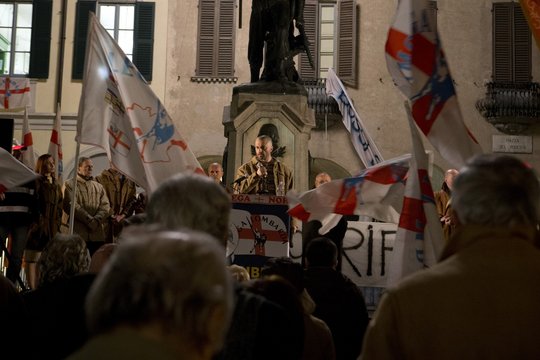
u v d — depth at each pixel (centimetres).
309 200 776
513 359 289
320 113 2595
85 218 1262
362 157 1798
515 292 294
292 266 520
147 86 805
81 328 416
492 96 2617
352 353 617
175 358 199
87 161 1288
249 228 845
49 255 472
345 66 2675
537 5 765
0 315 413
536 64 2658
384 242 1077
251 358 331
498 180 309
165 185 333
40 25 2686
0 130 999
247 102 1347
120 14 2712
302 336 369
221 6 2691
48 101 2664
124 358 194
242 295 342
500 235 306
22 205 1196
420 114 622
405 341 293
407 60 636
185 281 204
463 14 2681
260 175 1202
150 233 212
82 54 2688
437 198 1248
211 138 2655
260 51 1401
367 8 2695
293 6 1388
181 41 2688
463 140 618
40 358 415
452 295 294
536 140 2628
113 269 204
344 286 625
